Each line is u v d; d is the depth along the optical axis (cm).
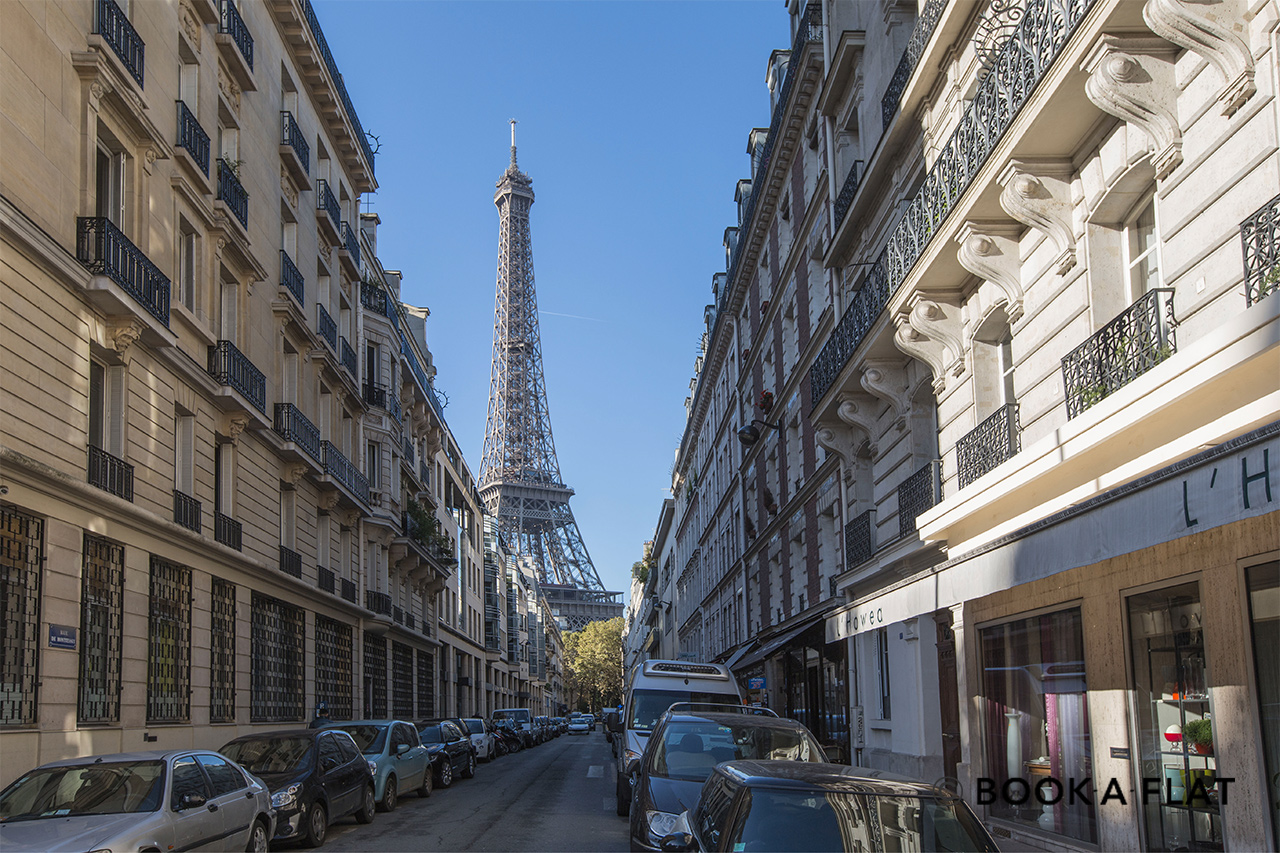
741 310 4019
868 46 2020
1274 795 808
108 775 1001
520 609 10112
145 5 1781
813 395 2230
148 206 1722
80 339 1472
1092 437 911
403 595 4144
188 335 1925
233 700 2070
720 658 4681
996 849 594
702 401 5353
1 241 1266
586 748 5212
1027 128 1095
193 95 2039
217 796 1068
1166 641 983
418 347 5191
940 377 1593
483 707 6925
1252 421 680
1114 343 1016
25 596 1291
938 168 1436
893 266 1634
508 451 16025
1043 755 1255
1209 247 866
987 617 1438
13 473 1253
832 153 2270
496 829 1512
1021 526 1102
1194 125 894
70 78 1477
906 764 1792
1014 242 1305
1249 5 810
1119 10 898
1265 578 827
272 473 2423
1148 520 780
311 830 1338
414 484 4303
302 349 2733
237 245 2153
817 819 601
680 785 948
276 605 2416
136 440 1650
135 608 1609
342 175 3384
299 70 2869
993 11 1328
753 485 3731
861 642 2195
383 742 1902
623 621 17312
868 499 2148
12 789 996
